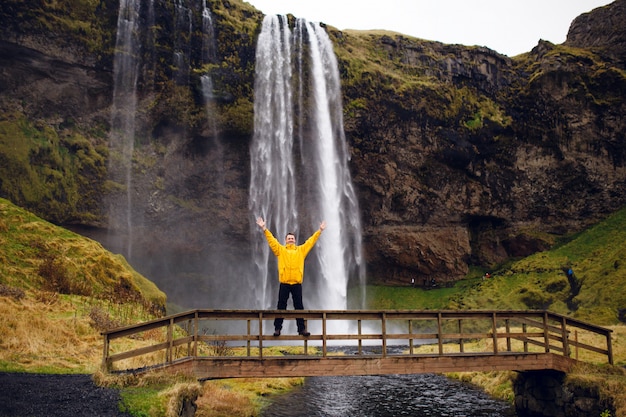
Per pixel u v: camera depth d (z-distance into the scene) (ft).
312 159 192.13
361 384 90.89
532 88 224.12
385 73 200.54
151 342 71.67
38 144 144.25
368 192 206.28
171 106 164.14
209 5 175.52
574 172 224.53
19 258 83.05
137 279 108.78
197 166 176.14
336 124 191.72
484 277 217.15
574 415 58.70
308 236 198.39
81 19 149.59
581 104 225.15
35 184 141.79
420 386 88.99
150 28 160.66
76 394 40.73
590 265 189.98
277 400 74.74
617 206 223.30
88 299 80.69
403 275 221.66
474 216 224.53
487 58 225.35
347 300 212.64
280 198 191.21
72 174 149.48
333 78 192.34
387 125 199.62
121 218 158.92
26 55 142.31
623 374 61.31
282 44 186.39
